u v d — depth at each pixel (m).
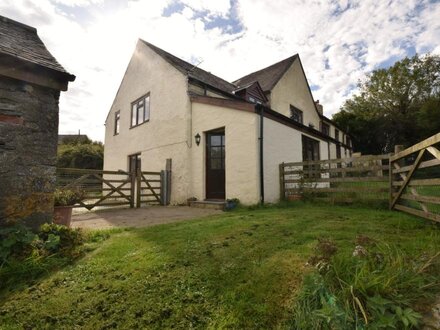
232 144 6.90
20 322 1.70
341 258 1.76
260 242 2.82
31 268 2.37
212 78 11.22
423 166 3.42
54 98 3.53
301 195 6.43
